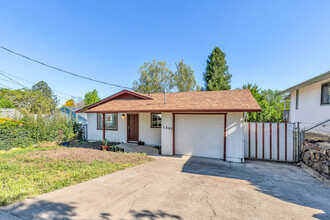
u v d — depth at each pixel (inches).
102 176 193.5
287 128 273.1
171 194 147.4
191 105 303.4
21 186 160.1
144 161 265.4
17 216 109.1
